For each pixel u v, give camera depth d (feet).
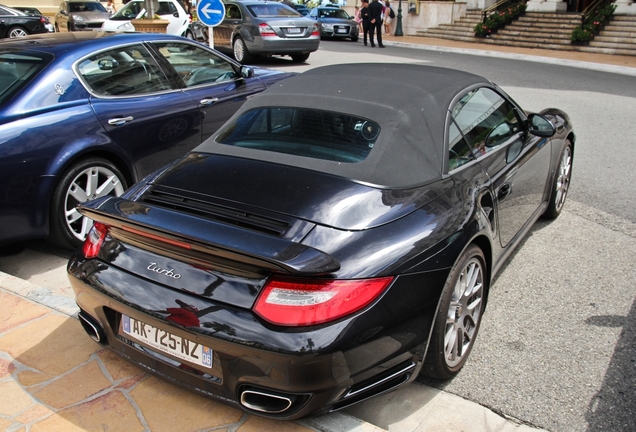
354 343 7.58
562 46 67.97
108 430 8.52
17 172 13.08
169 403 9.09
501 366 10.27
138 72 16.43
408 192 9.21
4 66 14.79
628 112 31.22
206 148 10.66
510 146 12.51
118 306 8.48
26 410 8.93
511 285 13.11
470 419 8.93
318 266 7.42
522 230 13.61
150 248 8.52
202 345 7.92
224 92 18.34
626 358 10.42
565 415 9.02
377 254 8.09
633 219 16.83
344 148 9.73
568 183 17.29
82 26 66.13
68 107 14.38
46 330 10.98
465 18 84.43
